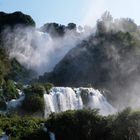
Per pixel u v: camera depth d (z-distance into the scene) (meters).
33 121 45.06
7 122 44.09
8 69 84.38
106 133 41.88
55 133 42.84
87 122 42.44
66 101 66.44
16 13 111.75
